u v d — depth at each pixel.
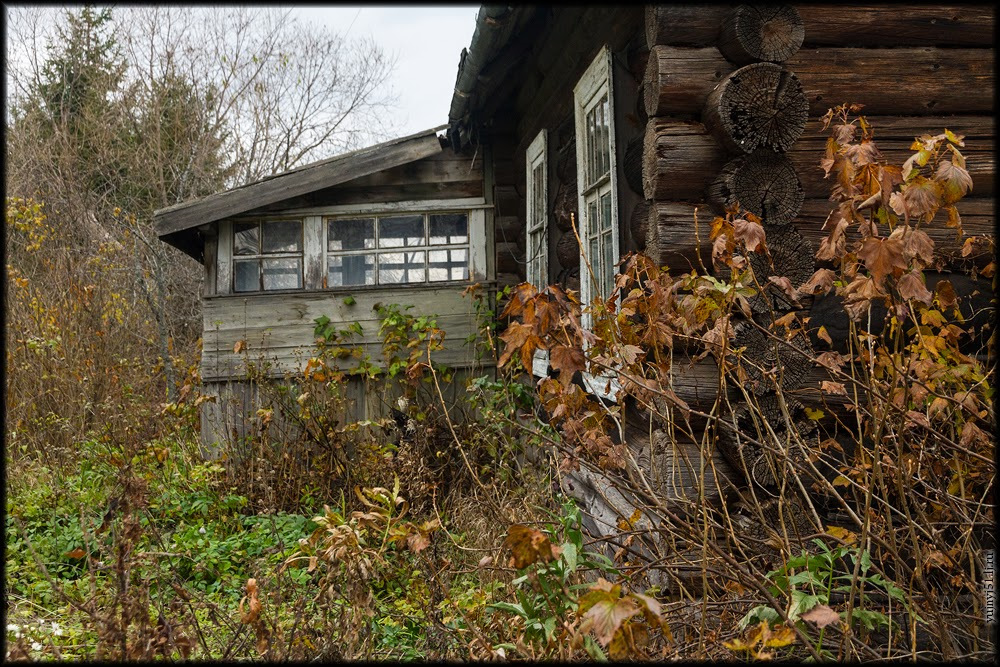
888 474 3.12
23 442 7.68
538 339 2.88
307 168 7.86
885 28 3.92
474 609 3.37
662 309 3.01
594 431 3.16
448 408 7.83
